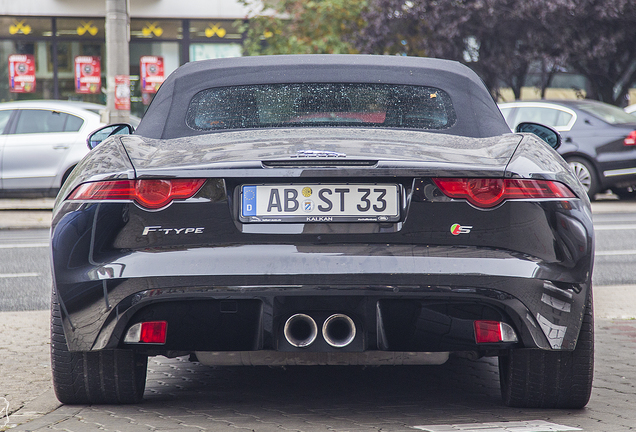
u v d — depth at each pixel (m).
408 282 9.27
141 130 11.63
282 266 9.27
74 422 10.23
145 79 71.62
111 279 9.44
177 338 9.66
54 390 11.02
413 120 11.63
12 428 9.98
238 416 10.63
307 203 9.48
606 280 23.81
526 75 67.69
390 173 9.41
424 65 12.57
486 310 9.53
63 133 41.22
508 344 9.64
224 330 9.59
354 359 10.12
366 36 61.34
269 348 9.53
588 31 60.75
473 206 9.50
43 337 16.25
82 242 9.65
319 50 60.06
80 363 10.66
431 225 9.47
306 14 61.81
